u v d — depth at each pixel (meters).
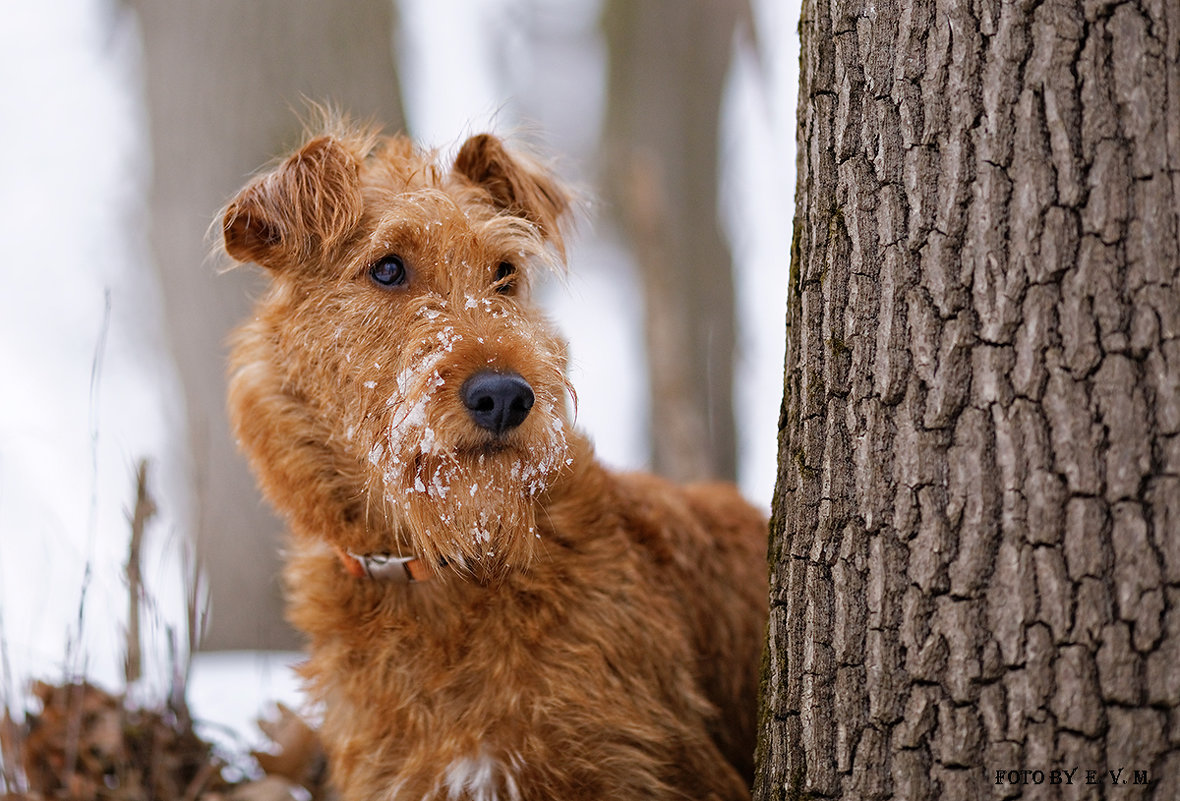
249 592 5.61
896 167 2.17
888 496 2.19
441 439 2.61
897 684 2.18
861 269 2.23
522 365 2.71
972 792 2.07
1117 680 1.90
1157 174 1.88
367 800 2.85
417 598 2.83
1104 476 1.92
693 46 10.15
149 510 3.57
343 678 2.91
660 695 2.88
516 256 3.21
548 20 14.95
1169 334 1.87
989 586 2.04
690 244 9.84
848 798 2.27
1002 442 2.03
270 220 2.94
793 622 2.41
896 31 2.16
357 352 2.84
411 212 2.98
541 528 2.86
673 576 3.13
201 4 5.86
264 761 3.46
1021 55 1.99
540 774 2.73
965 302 2.07
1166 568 1.86
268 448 2.98
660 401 8.05
